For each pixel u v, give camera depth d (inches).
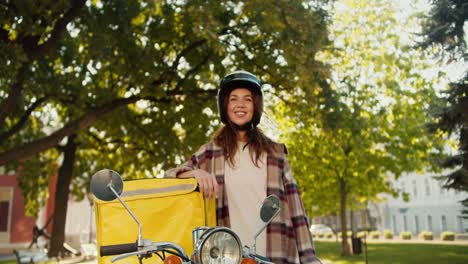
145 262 79.0
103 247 71.9
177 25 474.6
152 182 86.4
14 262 736.3
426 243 1157.7
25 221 1208.8
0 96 475.5
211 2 351.6
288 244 97.5
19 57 335.3
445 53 562.3
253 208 99.3
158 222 83.5
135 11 406.9
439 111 548.7
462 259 662.5
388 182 920.9
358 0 604.7
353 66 623.8
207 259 63.5
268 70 468.8
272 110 541.6
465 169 592.4
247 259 68.9
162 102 501.4
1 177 1210.6
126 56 426.6
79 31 421.7
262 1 365.7
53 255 613.6
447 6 547.2
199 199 87.6
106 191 71.8
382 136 719.1
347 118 522.0
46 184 732.0
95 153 739.4
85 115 438.6
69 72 480.1
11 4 342.0
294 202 100.5
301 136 650.2
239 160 102.7
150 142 569.3
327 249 1028.5
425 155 740.0
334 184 932.6
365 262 642.2
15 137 604.1
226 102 106.7
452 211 1644.9
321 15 415.2
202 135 489.4
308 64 390.9
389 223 2098.9
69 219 1470.2
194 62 496.1
